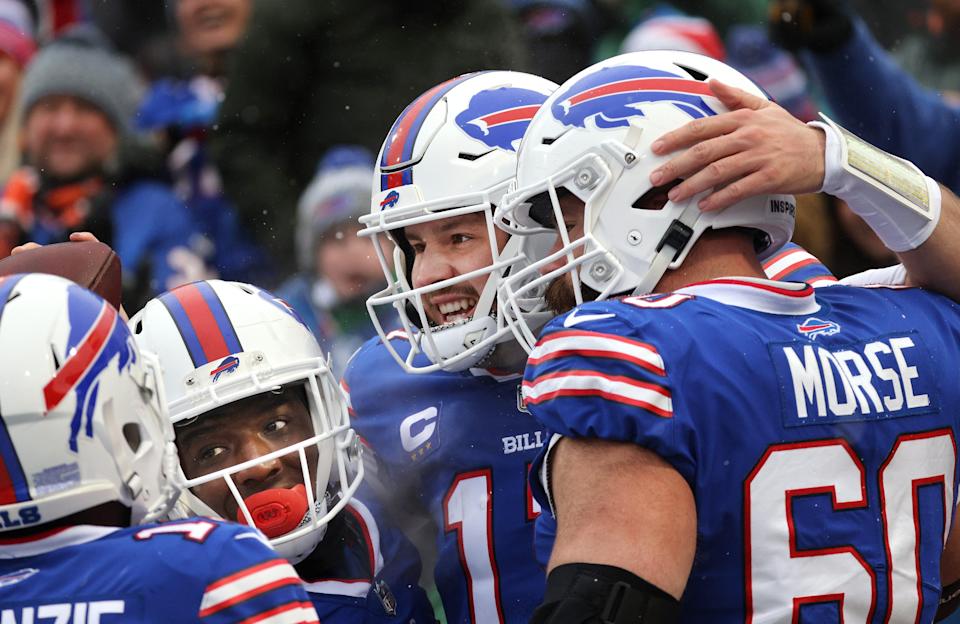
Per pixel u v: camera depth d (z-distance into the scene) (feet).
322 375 29.01
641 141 23.80
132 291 54.19
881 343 23.11
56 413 20.24
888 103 42.91
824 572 21.58
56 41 56.08
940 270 24.89
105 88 55.21
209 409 27.73
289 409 28.55
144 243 54.39
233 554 20.36
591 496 20.83
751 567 21.39
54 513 20.20
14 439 20.02
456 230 29.78
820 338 22.70
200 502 28.02
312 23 49.75
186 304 28.81
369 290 49.83
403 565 30.50
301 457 27.81
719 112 24.25
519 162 25.55
